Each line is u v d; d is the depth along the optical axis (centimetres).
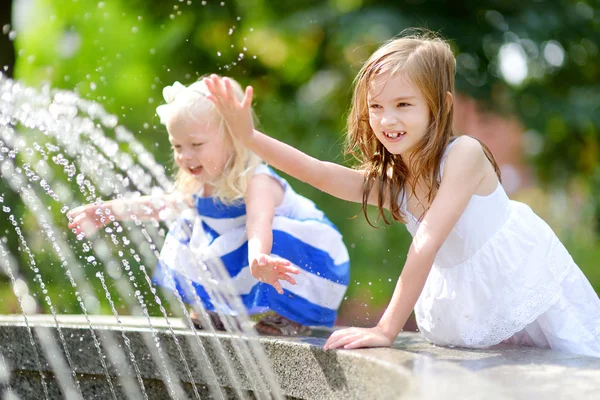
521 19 962
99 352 365
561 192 1098
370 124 329
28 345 378
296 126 1042
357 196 353
